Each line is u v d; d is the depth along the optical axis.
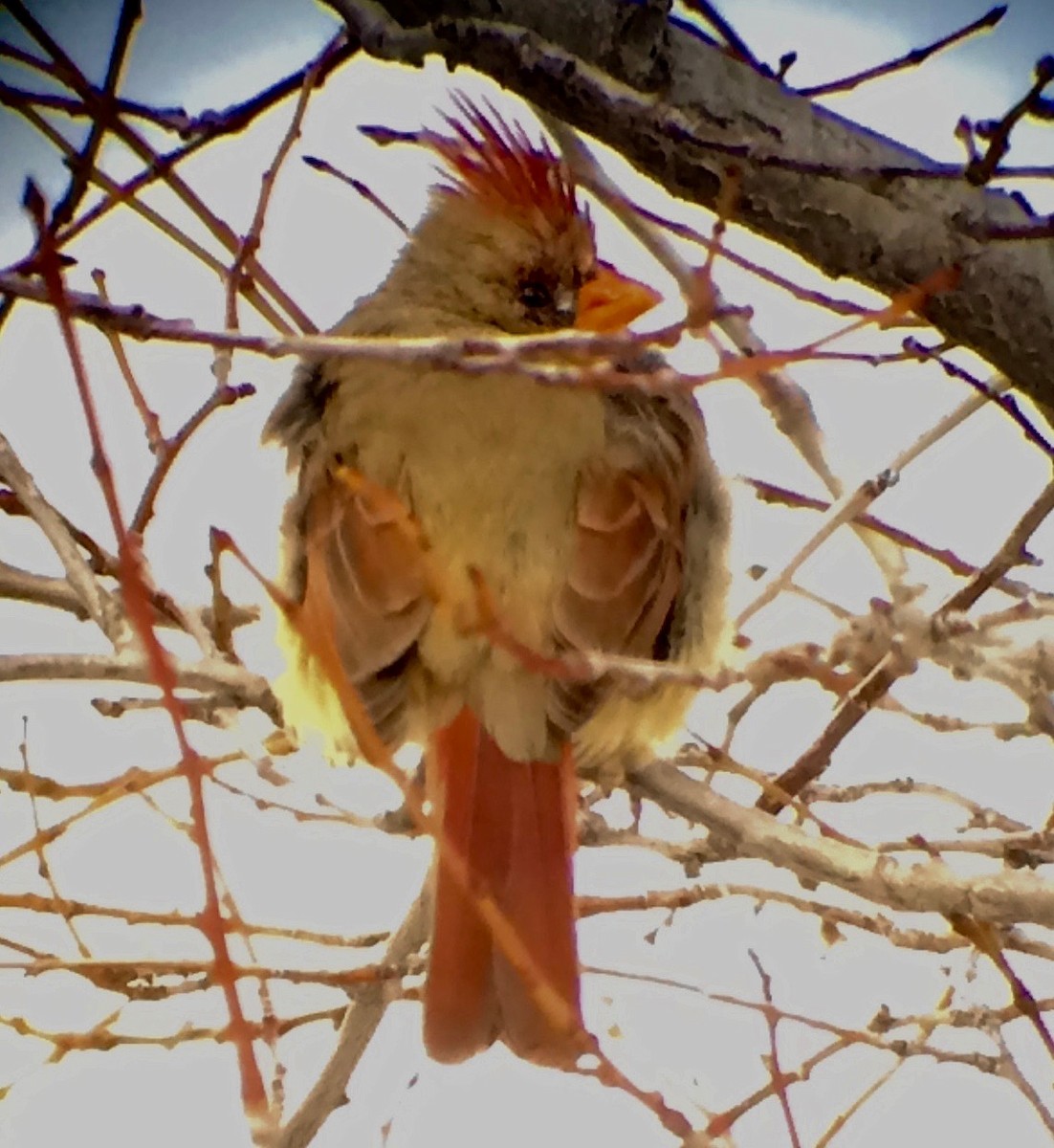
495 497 5.84
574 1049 4.81
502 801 5.46
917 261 4.20
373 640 5.66
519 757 5.54
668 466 6.12
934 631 5.54
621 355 3.53
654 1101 4.09
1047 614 5.44
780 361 3.39
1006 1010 5.78
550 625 5.73
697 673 4.80
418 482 5.90
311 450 6.26
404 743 5.63
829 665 5.84
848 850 5.33
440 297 6.74
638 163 4.21
